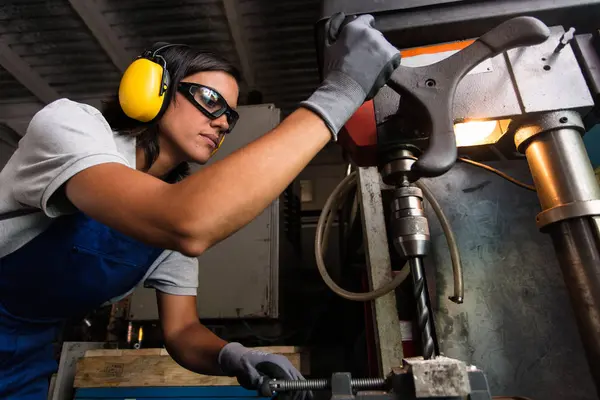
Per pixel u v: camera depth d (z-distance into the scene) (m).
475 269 0.90
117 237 0.68
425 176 0.56
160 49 0.70
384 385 0.48
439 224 0.95
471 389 0.43
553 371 0.80
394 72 0.61
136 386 1.10
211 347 0.79
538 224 0.66
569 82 0.67
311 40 2.09
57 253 0.62
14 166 0.58
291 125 0.50
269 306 1.38
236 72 0.78
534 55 0.69
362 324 1.56
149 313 1.43
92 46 2.15
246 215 0.44
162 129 0.71
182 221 0.41
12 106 2.56
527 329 0.84
